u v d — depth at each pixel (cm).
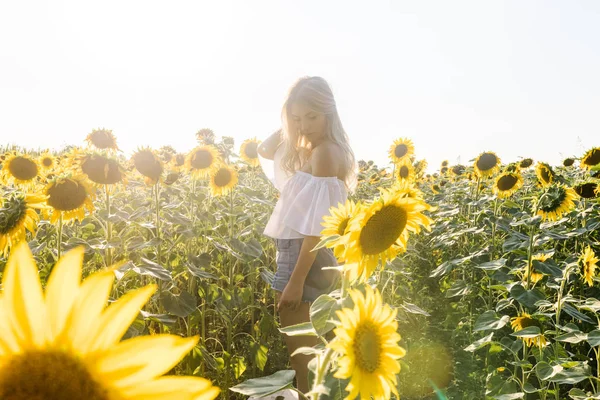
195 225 591
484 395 384
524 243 478
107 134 586
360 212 173
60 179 312
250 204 688
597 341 318
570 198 505
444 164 1569
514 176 636
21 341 56
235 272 643
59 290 57
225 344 514
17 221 263
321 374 129
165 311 382
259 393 167
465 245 734
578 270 464
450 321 531
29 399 55
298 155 359
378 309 126
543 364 328
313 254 310
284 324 324
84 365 56
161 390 57
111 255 351
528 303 386
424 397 400
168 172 706
